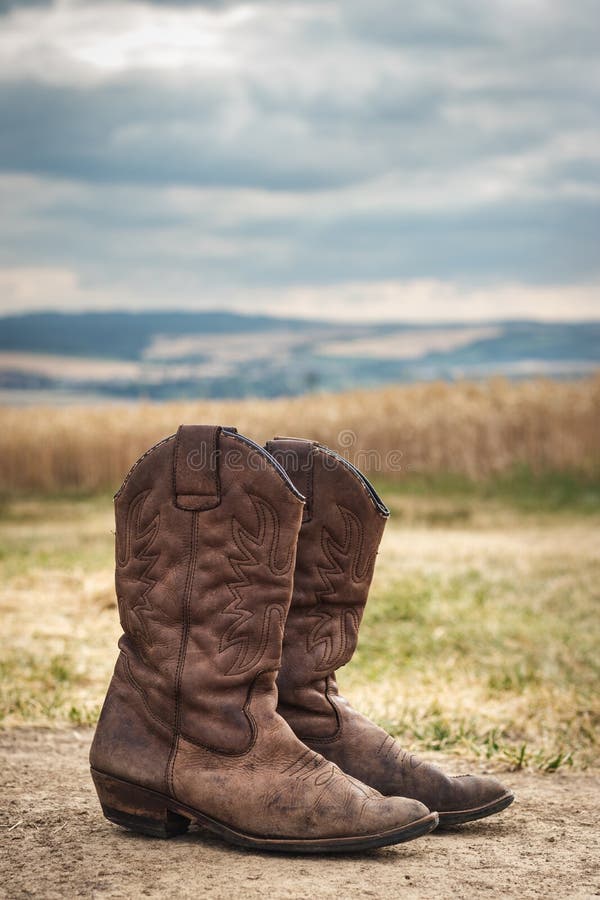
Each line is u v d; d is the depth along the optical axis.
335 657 2.73
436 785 2.70
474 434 16.25
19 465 17.69
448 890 2.25
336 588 2.72
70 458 17.80
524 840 2.66
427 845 2.60
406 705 4.38
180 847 2.52
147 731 2.58
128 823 2.60
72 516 14.02
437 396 18.08
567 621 6.55
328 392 19.34
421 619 6.43
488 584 7.77
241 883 2.26
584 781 3.41
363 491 2.72
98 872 2.32
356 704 4.36
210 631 2.54
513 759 3.59
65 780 3.16
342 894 2.20
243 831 2.48
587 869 2.42
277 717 2.55
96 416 18.64
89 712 4.10
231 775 2.50
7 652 5.34
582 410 16.12
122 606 2.63
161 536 2.56
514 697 4.65
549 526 11.93
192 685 2.52
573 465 16.05
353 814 2.44
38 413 18.89
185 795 2.52
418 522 12.29
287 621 2.71
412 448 16.55
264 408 18.56
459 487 15.45
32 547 10.02
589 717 4.34
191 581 2.54
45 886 2.23
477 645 5.76
